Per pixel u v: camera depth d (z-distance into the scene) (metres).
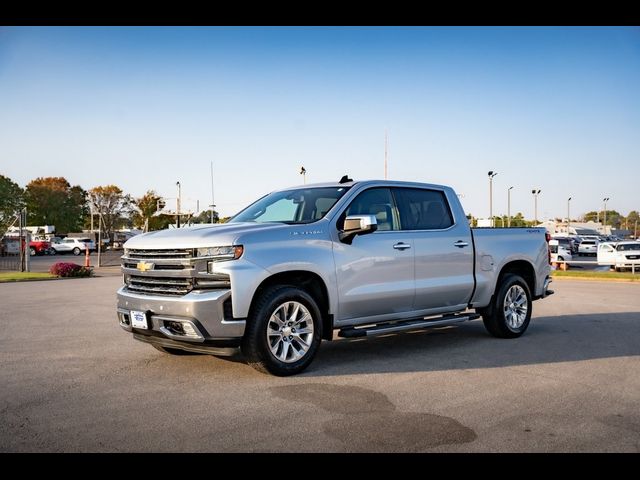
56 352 6.96
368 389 5.31
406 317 6.89
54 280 19.75
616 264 26.20
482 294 7.64
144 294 5.85
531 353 6.96
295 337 5.83
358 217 5.96
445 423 4.36
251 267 5.50
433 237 7.09
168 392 5.20
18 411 4.64
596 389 5.33
